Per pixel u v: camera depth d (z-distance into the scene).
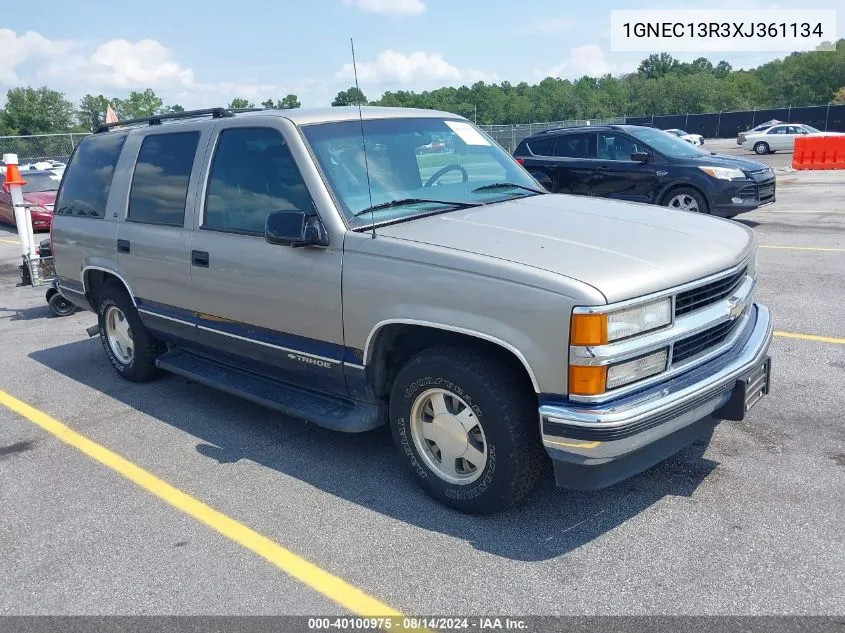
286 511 3.89
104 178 5.77
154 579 3.37
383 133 4.50
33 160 28.80
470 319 3.36
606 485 3.23
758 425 4.58
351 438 4.80
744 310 3.91
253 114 4.55
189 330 5.05
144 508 4.01
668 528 3.53
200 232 4.72
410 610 3.06
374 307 3.72
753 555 3.28
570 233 3.71
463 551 3.44
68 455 4.75
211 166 4.70
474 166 4.80
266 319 4.36
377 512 3.83
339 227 3.89
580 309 3.05
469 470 3.73
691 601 3.00
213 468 4.44
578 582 3.17
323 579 3.29
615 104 99.88
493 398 3.39
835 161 22.92
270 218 3.89
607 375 3.11
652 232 3.80
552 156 12.95
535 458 3.49
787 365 5.59
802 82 94.94
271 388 4.63
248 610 3.12
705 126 57.41
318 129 4.28
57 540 3.74
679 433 3.49
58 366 6.70
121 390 5.94
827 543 3.34
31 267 8.43
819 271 8.53
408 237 3.72
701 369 3.48
